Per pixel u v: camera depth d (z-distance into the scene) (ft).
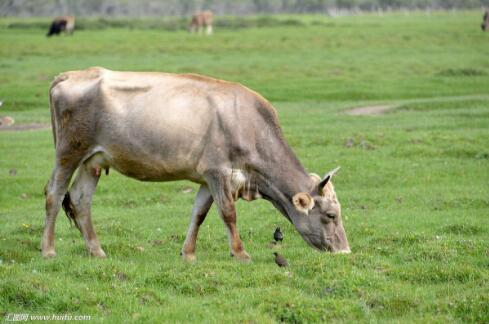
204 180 83.35
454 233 97.76
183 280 73.41
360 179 134.10
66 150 85.20
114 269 76.18
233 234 83.05
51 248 86.07
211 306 67.31
